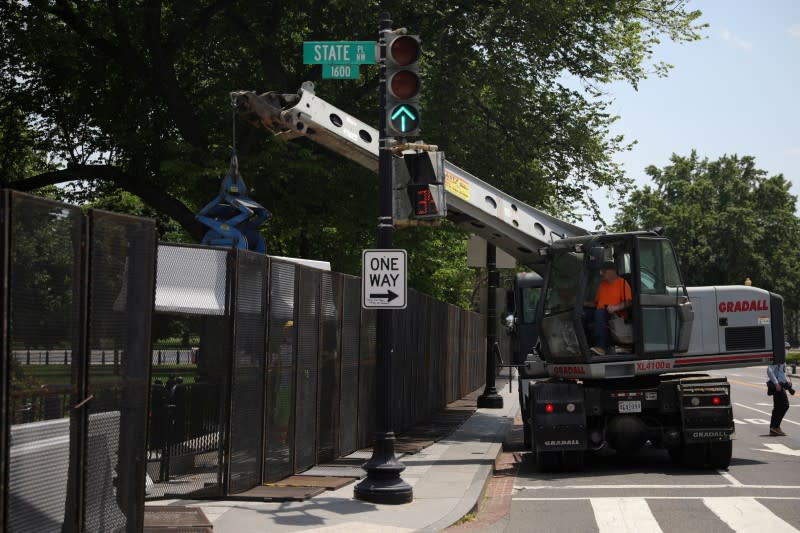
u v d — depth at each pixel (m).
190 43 24.84
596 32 25.28
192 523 8.75
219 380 10.59
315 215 24.44
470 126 23.70
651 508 10.89
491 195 16.86
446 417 23.55
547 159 25.81
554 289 16.06
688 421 14.23
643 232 15.50
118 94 24.77
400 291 11.14
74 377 6.21
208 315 10.45
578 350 15.49
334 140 14.77
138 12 22.75
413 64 11.04
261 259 11.51
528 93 24.33
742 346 15.95
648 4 27.16
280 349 12.27
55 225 5.93
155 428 10.05
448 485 12.20
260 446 11.65
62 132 25.98
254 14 23.50
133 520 7.27
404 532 9.17
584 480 13.57
